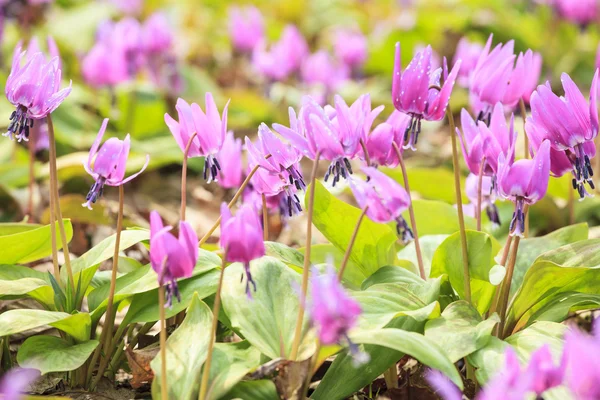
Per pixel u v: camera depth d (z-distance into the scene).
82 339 1.66
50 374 1.70
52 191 1.69
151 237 1.53
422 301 1.64
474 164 1.71
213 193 2.38
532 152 1.65
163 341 1.55
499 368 1.58
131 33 2.59
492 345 1.60
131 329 1.73
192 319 1.62
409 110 1.65
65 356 1.63
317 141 1.58
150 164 2.37
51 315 1.63
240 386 1.59
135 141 2.48
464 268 1.66
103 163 1.62
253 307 1.62
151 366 1.59
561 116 1.61
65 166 2.14
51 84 1.64
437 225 1.91
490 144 1.65
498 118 1.66
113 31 2.74
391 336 1.57
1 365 1.70
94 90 2.78
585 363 1.44
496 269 1.66
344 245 1.72
